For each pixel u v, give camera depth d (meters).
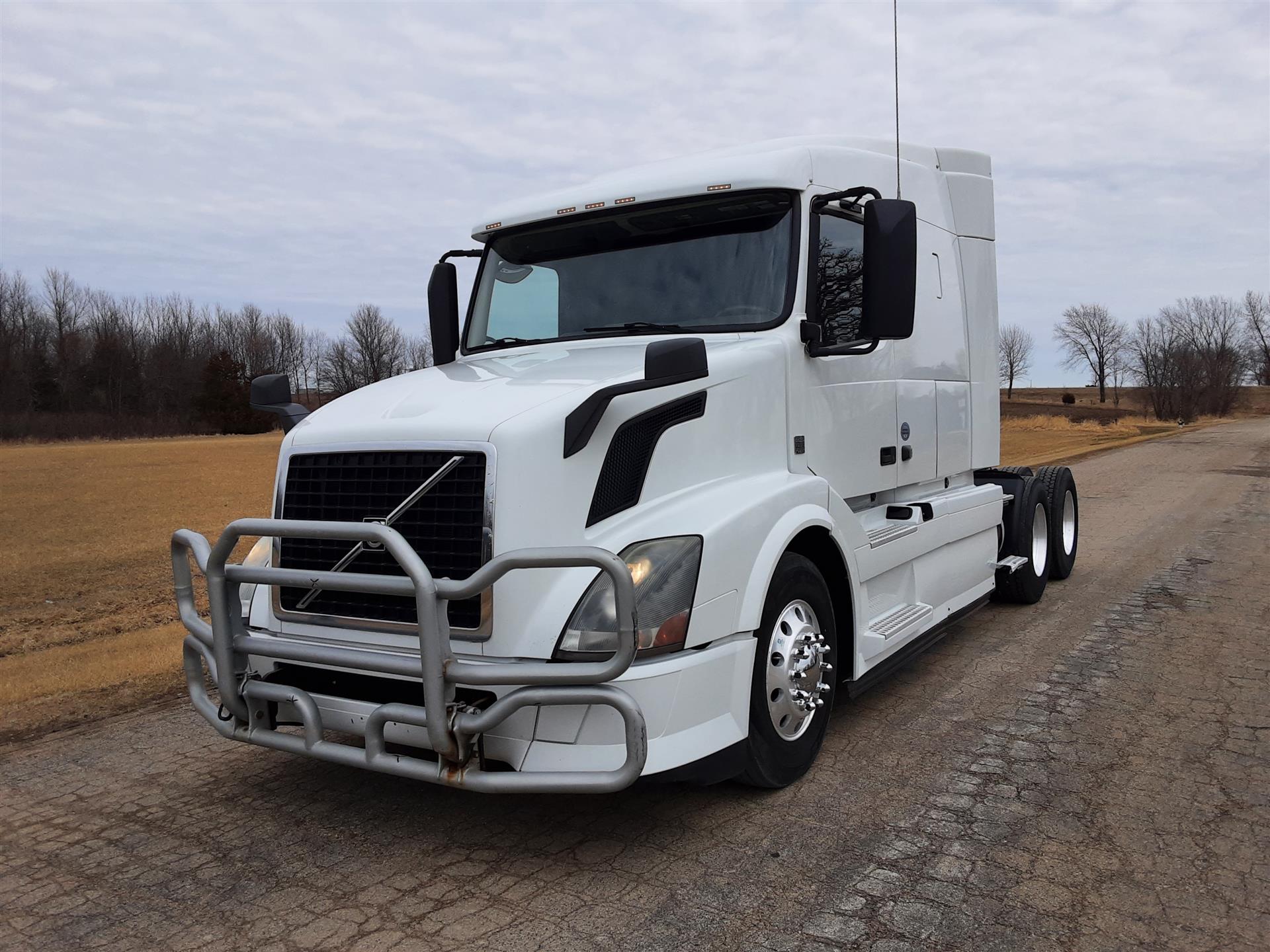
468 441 3.36
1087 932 2.83
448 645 3.15
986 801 3.82
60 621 8.95
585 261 4.75
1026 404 92.81
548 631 3.22
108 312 91.44
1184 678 5.46
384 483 3.54
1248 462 22.44
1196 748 4.34
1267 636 6.32
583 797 4.01
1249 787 3.89
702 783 3.50
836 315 4.65
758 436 4.09
